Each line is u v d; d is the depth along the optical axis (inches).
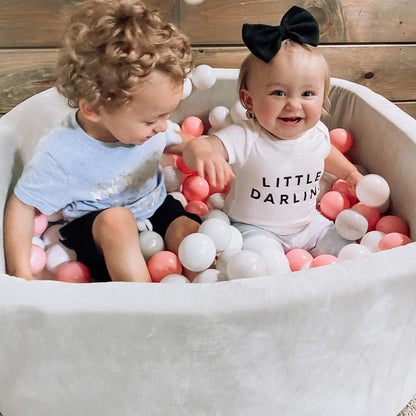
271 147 37.9
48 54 51.6
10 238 34.1
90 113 32.5
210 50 53.6
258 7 51.2
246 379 25.7
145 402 26.5
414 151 38.7
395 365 30.1
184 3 50.0
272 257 36.6
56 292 23.5
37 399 27.3
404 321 27.5
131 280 33.7
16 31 50.0
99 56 29.7
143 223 41.7
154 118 32.1
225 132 38.6
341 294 23.8
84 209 38.4
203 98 54.5
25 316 23.3
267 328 23.5
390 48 54.8
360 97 47.3
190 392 26.0
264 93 35.1
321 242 43.2
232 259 32.6
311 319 24.0
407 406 35.3
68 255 38.9
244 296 23.1
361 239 42.1
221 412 27.3
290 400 27.8
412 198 39.6
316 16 52.1
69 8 49.0
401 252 26.3
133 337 23.4
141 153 39.1
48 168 35.2
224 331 23.1
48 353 24.6
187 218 40.9
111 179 38.1
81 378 25.6
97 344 23.9
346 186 46.9
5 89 53.5
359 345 26.8
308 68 33.8
